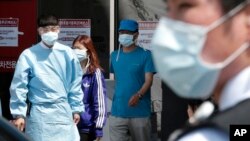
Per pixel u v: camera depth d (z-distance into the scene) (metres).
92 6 15.02
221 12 2.87
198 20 2.89
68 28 14.96
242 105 2.74
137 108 12.15
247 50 2.86
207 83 2.93
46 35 10.36
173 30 2.97
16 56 14.99
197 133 2.69
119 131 12.37
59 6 14.95
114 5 14.99
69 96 10.79
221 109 2.86
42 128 10.47
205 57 2.90
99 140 11.59
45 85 10.44
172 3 2.97
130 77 12.16
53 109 10.49
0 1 14.87
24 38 14.95
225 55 2.87
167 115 10.20
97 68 11.58
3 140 5.36
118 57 12.29
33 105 10.50
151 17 14.85
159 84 14.23
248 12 2.86
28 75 10.48
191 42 2.91
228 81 2.88
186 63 2.94
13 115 10.39
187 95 3.03
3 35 14.95
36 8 14.92
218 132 2.68
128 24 12.03
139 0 14.91
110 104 14.38
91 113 11.52
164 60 3.01
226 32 2.87
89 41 11.66
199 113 2.77
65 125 10.59
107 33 15.08
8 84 14.88
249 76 2.82
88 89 11.49
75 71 10.73
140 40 14.88
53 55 10.51
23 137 5.43
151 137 13.06
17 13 14.91
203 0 2.88
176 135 2.75
